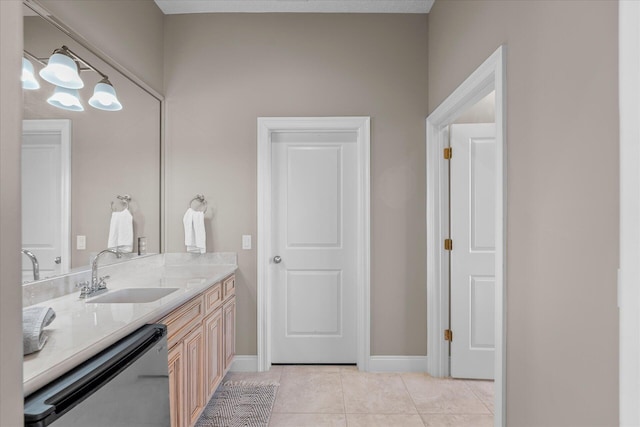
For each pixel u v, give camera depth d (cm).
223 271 266
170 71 294
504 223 167
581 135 118
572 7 122
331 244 305
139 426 125
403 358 294
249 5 285
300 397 251
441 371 283
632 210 61
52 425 87
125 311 152
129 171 244
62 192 184
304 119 292
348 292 306
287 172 306
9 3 45
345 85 294
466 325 278
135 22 252
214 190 294
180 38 294
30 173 165
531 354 147
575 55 121
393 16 295
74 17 192
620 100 64
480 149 277
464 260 277
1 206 44
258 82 294
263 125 293
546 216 137
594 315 113
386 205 294
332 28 295
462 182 277
